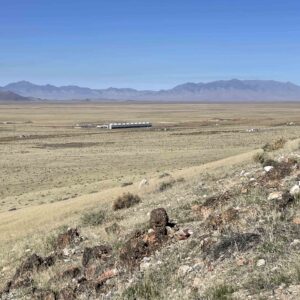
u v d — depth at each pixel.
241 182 13.87
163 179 26.70
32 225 23.44
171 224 11.10
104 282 9.38
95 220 16.08
